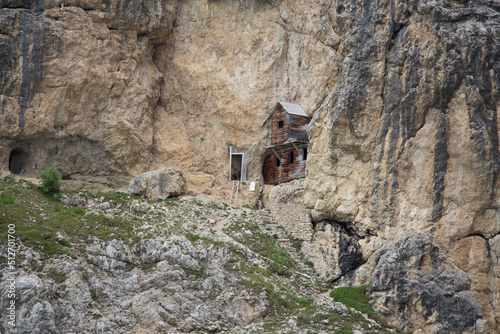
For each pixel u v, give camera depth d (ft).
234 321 205.46
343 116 258.57
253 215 272.31
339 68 275.39
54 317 186.91
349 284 239.91
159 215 248.93
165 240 225.56
